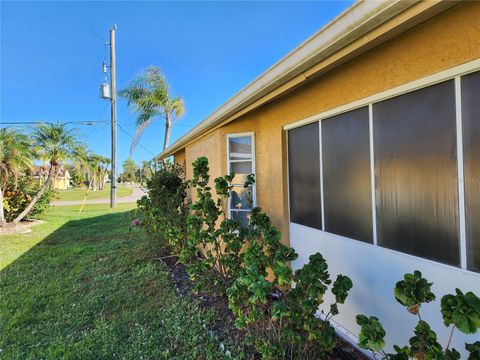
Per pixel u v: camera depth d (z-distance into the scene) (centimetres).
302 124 369
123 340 325
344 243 306
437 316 218
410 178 236
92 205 1941
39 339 334
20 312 394
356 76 279
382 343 180
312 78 308
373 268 272
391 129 251
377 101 262
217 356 288
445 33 203
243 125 495
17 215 1197
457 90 202
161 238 664
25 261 636
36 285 492
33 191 1232
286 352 260
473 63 189
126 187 4919
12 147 1043
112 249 720
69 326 362
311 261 241
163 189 695
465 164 199
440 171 215
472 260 198
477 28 186
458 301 147
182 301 414
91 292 455
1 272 565
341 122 309
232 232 389
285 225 410
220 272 407
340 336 314
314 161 354
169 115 1811
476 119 193
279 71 292
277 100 418
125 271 554
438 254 218
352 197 297
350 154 298
